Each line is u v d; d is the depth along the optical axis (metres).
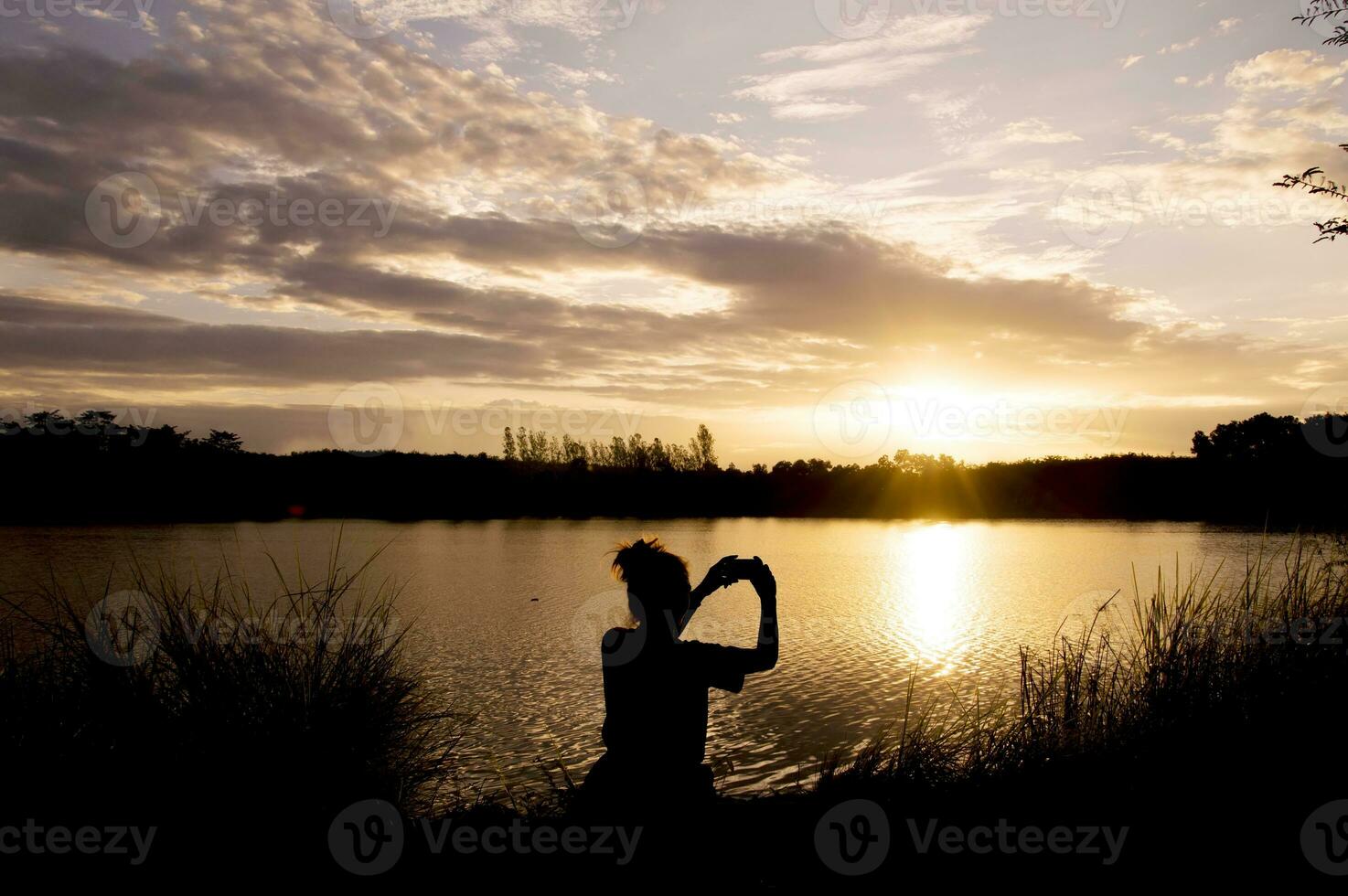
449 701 12.48
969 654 17.52
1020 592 28.98
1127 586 21.56
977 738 5.27
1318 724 4.79
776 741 10.69
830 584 31.73
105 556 34.00
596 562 39.16
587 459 97.44
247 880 3.71
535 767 9.54
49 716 4.47
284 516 79.25
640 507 97.50
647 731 3.44
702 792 3.45
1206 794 4.37
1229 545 41.84
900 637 19.80
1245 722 4.88
